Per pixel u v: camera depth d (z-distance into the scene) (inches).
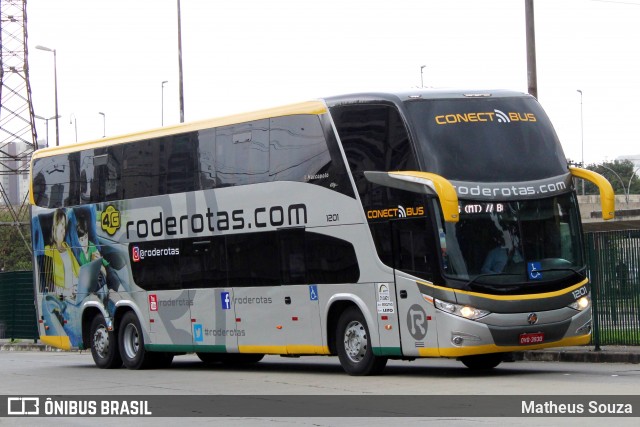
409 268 682.2
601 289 839.7
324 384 683.4
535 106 721.6
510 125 703.1
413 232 679.1
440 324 663.8
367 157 710.5
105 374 859.4
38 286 1026.1
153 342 896.9
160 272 887.1
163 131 888.9
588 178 709.3
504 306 666.2
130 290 918.4
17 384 764.0
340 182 727.7
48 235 1011.3
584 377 673.6
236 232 812.6
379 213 700.0
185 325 863.7
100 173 954.7
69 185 989.2
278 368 879.1
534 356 860.6
